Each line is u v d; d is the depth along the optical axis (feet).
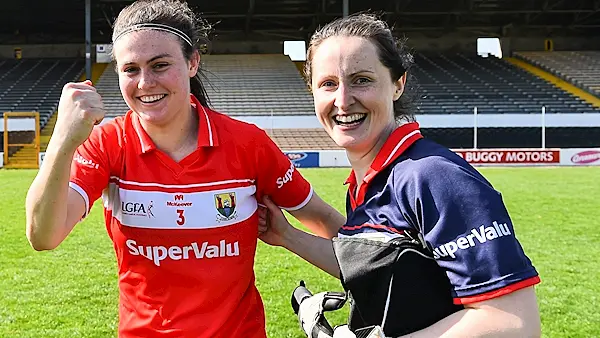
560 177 48.60
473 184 4.23
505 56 105.09
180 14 5.39
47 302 13.71
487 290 4.03
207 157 5.49
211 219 5.47
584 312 13.25
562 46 105.70
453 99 82.69
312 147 71.56
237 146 5.67
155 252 5.48
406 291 4.58
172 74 5.21
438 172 4.36
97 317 12.60
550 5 92.12
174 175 5.42
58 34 99.55
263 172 5.94
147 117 5.27
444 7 92.68
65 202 4.86
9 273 16.57
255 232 5.92
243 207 5.67
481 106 79.20
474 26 103.35
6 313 12.84
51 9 86.84
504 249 4.04
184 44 5.33
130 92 5.24
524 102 80.64
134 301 5.65
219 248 5.54
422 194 4.39
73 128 4.67
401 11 92.73
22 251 19.63
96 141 5.49
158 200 5.41
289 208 6.46
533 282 4.02
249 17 92.68
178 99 5.29
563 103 79.77
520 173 52.85
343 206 31.09
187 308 5.50
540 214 28.78
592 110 76.02
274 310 13.14
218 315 5.56
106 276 16.25
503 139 75.31
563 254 19.72
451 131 74.59
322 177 48.85
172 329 5.49
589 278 16.42
